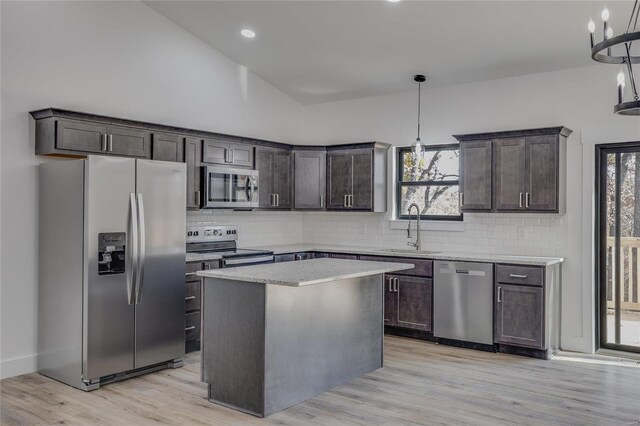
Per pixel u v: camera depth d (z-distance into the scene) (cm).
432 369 434
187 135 515
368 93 638
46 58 436
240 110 616
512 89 541
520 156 499
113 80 487
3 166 410
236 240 602
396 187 630
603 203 497
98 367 387
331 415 334
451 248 580
